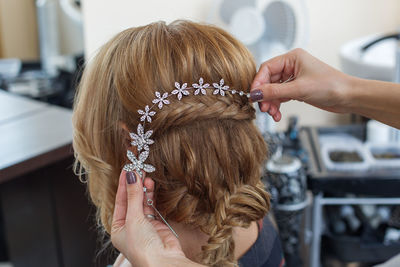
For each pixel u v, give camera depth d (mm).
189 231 713
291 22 1365
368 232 1438
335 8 1784
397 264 718
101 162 714
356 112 708
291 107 1911
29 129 1552
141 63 612
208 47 630
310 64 712
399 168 1315
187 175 642
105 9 1895
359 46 1677
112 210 767
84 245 1658
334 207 1484
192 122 635
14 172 1283
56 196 1535
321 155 1386
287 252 1293
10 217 1722
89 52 1979
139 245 580
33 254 1712
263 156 736
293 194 1234
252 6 1361
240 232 755
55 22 2350
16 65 2355
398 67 1375
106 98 662
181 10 1831
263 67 726
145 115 622
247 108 672
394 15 1765
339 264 1492
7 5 2482
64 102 2221
